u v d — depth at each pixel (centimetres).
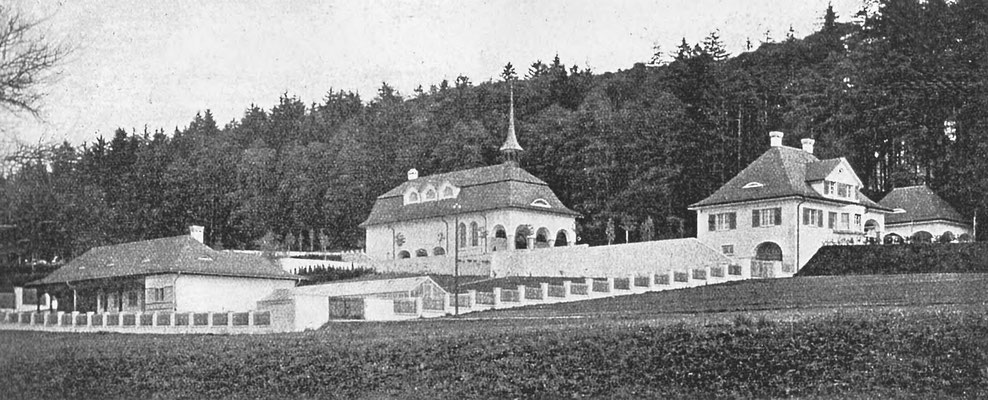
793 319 3509
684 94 12225
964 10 9681
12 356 4100
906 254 6944
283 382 3806
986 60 9400
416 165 13438
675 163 11138
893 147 10000
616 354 3547
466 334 3838
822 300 5312
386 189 13162
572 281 7562
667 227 10881
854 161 10256
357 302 5988
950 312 3497
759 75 12575
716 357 3447
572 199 11731
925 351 3300
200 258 7531
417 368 3712
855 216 8550
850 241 7869
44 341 4497
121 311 7588
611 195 11175
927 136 9694
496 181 10038
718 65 13100
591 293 6625
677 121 11312
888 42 10131
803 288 5966
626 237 10688
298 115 18862
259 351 3938
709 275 7044
